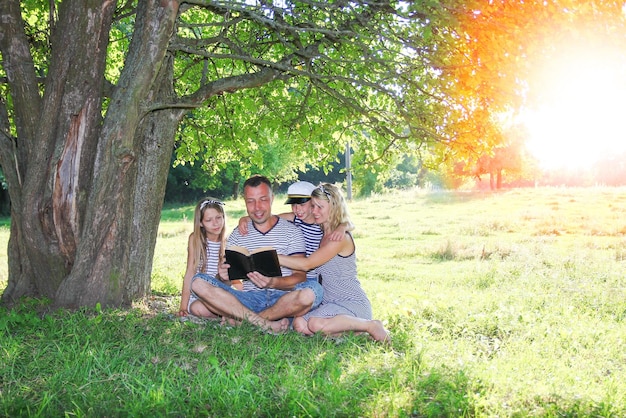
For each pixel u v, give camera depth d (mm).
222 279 6676
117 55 11852
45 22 10320
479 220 23266
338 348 5629
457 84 6605
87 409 4027
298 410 4039
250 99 10586
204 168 12781
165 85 8125
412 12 7562
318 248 6508
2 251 17516
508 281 11531
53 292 7145
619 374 5340
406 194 36250
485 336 6789
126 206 7039
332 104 10406
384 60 7770
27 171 6914
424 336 6465
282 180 46156
